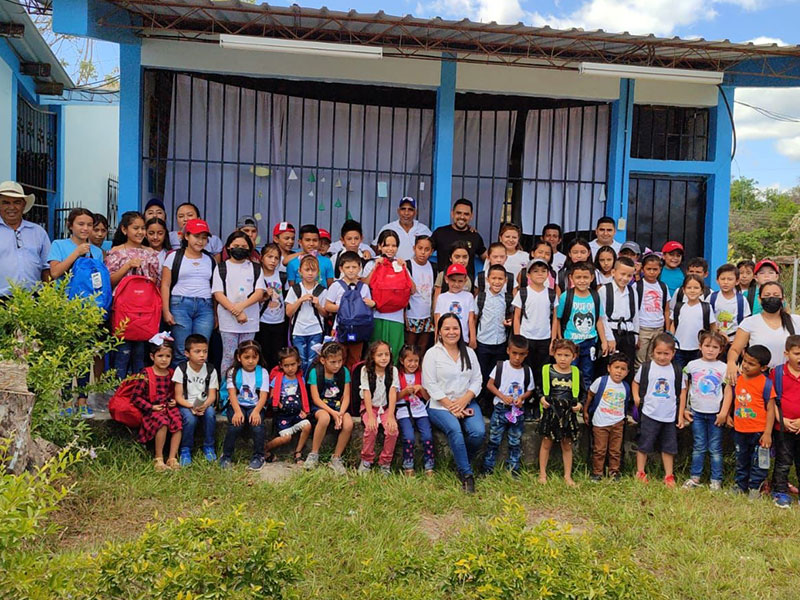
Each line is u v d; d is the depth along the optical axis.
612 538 4.34
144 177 6.91
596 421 5.44
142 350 5.50
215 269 5.62
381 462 5.32
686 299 6.05
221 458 5.21
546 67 7.01
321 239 6.47
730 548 4.27
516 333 5.84
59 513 4.12
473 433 5.33
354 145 7.56
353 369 5.45
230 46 5.85
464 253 6.03
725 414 5.34
